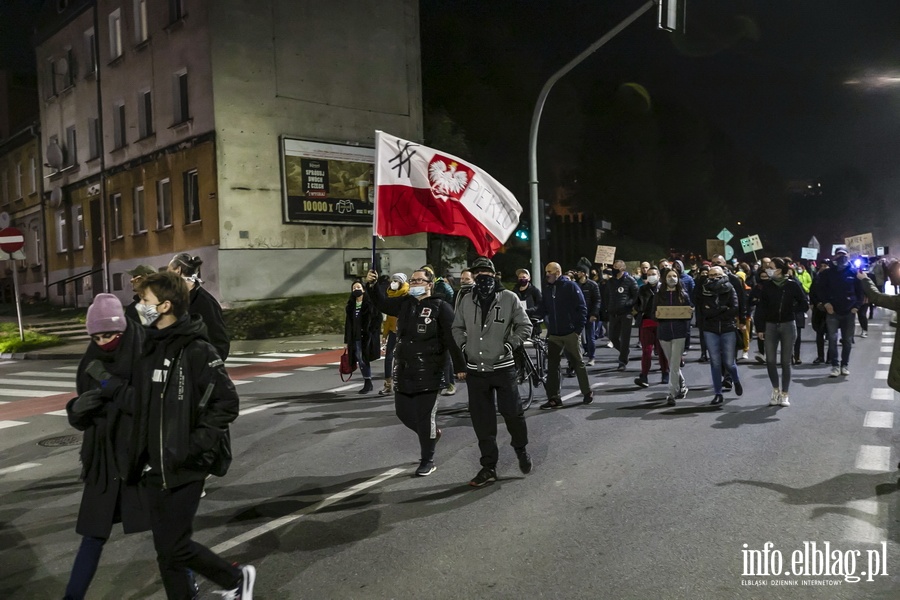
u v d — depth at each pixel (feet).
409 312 21.06
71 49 99.19
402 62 88.99
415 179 28.12
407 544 15.67
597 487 19.29
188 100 76.48
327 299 77.46
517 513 17.47
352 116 83.92
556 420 28.25
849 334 37.76
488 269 20.33
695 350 52.06
